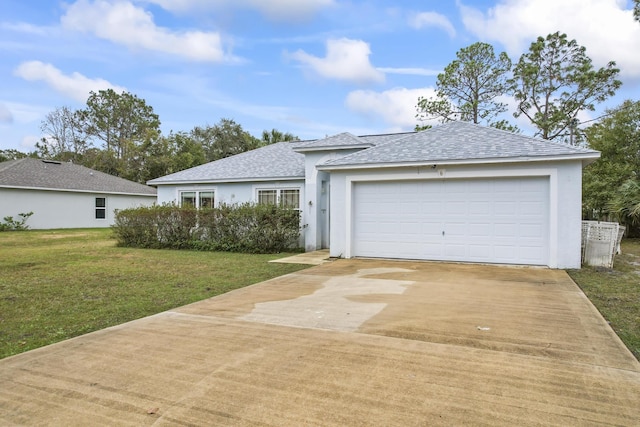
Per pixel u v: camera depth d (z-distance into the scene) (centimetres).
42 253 1280
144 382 329
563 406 285
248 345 416
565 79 2670
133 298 646
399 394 304
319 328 473
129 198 2969
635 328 475
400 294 655
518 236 948
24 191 2402
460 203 1002
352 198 1112
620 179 1894
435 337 437
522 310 548
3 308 585
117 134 4966
